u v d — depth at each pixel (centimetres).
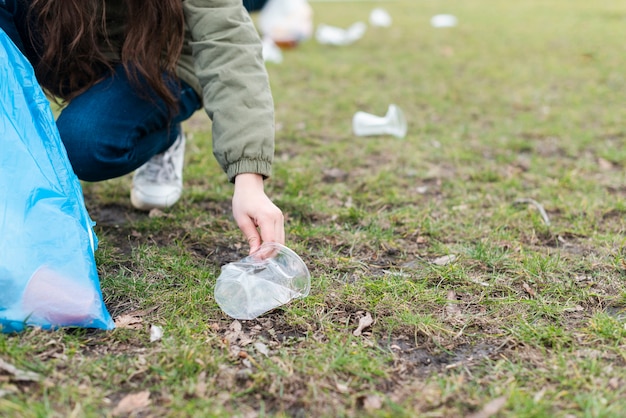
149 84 190
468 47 653
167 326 167
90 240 165
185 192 269
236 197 168
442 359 163
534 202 264
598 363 156
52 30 183
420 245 229
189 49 215
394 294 189
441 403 144
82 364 150
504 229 241
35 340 154
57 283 156
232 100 172
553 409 141
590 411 139
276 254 167
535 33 731
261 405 142
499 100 450
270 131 172
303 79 506
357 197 273
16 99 164
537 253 219
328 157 326
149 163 245
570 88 481
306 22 641
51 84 204
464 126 384
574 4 1005
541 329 172
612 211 259
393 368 157
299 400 144
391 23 825
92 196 265
